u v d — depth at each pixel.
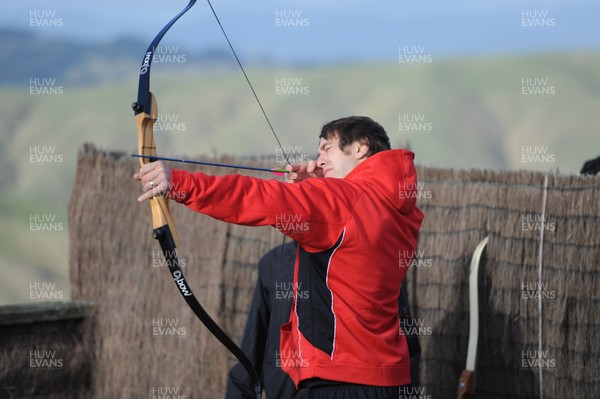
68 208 20.59
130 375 18.97
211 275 17.78
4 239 118.44
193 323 18.06
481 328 14.58
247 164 17.67
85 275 20.12
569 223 13.81
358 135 10.38
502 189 14.53
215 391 17.58
